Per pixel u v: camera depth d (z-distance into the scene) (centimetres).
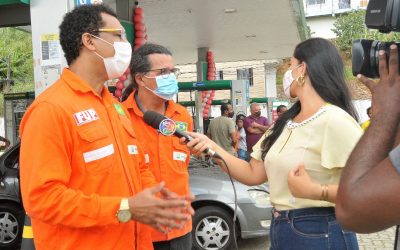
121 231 215
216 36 1295
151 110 318
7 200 622
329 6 3772
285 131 254
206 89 1295
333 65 245
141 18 651
